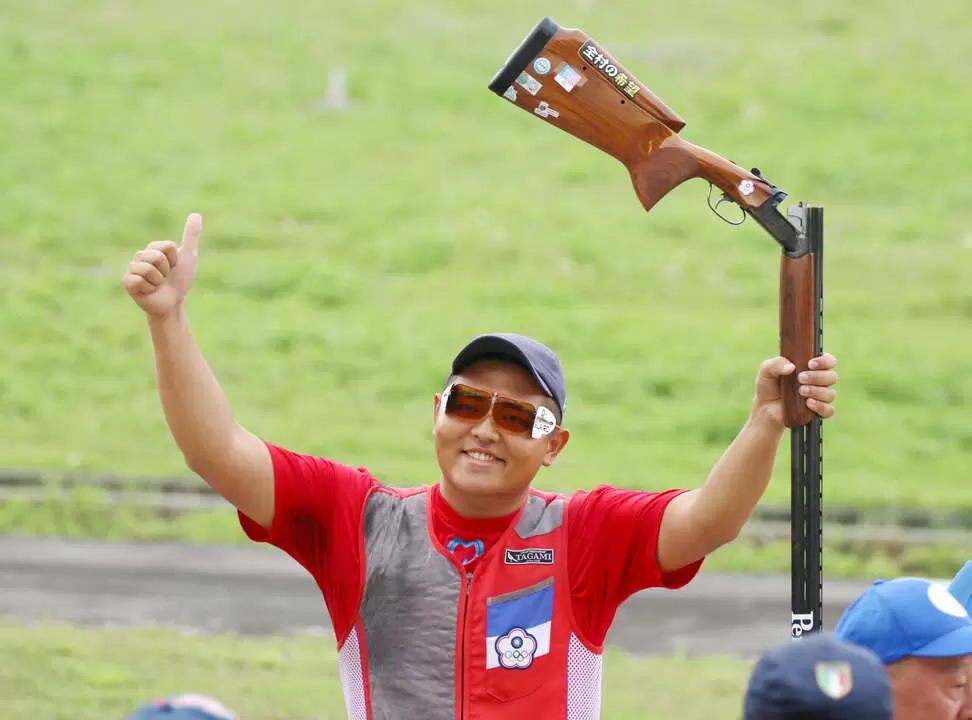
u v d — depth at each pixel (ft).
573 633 43.62
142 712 29.63
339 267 247.29
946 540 158.30
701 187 294.25
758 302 239.71
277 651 111.65
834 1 376.68
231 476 43.27
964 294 242.58
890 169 293.43
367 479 45.75
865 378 209.46
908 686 39.75
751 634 125.08
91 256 247.70
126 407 193.77
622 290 242.99
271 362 211.20
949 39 355.56
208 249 252.42
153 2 364.99
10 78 318.86
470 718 42.83
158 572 139.23
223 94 320.29
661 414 198.18
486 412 43.06
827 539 157.07
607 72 43.11
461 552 43.86
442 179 287.89
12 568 138.31
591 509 44.37
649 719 94.48
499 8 370.94
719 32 354.74
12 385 197.16
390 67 337.72
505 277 246.88
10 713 89.35
